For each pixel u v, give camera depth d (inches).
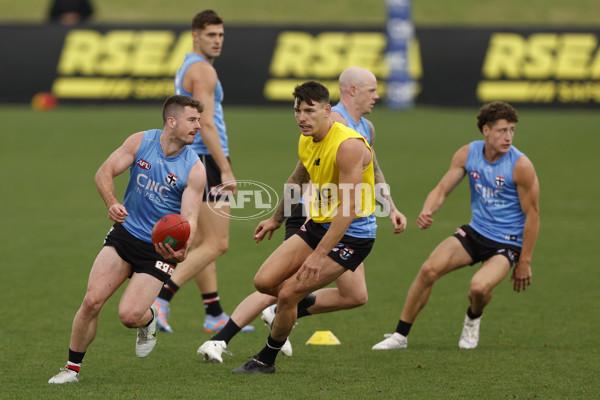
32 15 4918.8
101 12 4864.7
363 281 917.2
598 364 864.3
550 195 2032.5
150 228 800.3
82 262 1381.6
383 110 3472.0
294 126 3061.0
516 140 2849.4
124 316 772.6
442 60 3494.1
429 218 962.7
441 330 1024.9
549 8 4987.7
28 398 727.1
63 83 3400.6
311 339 973.2
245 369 831.1
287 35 3447.3
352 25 3491.6
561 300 1160.8
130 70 3403.1
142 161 791.1
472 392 760.3
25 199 1953.7
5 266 1344.7
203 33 1056.2
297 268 828.6
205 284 1044.5
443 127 3102.9
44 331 987.3
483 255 949.8
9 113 3270.2
